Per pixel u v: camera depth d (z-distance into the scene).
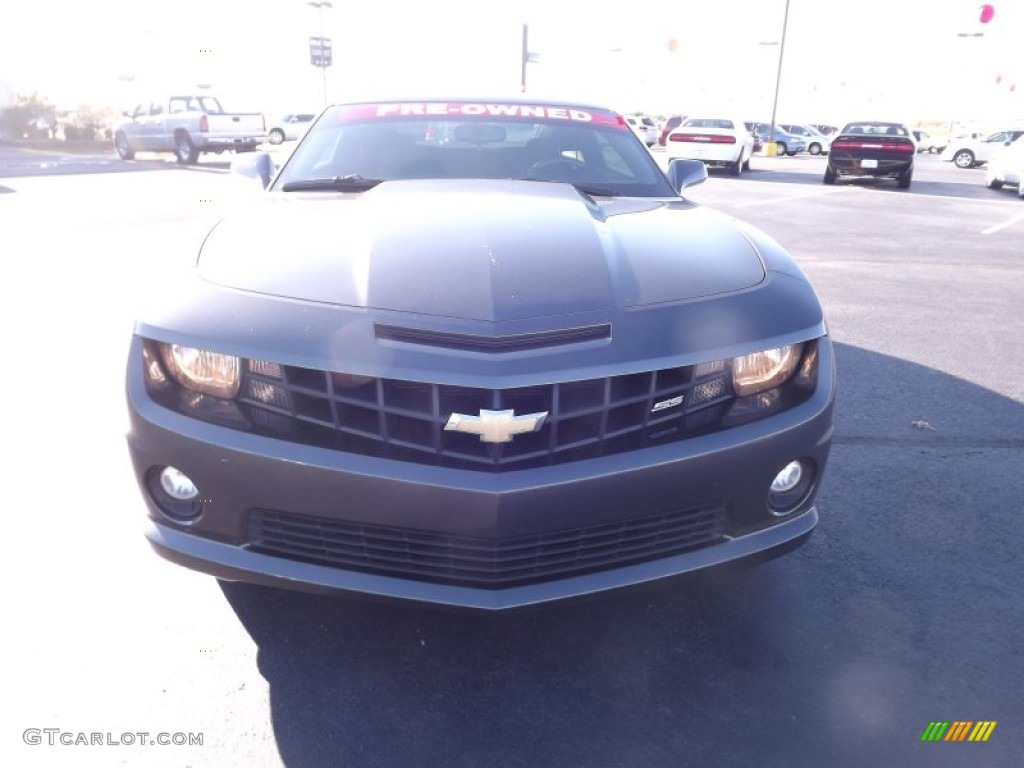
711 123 23.58
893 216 13.62
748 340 2.30
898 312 6.92
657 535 2.31
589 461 2.16
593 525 2.19
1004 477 3.84
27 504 3.34
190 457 2.19
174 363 2.21
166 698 2.34
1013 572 3.08
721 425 2.31
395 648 2.58
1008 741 2.27
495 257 2.36
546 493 2.11
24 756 2.12
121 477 3.57
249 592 2.81
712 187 18.23
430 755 2.18
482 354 2.08
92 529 3.17
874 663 2.57
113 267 7.51
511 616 2.21
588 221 2.71
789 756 2.20
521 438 2.12
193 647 2.55
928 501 3.60
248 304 2.23
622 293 2.30
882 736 2.28
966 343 6.02
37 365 4.90
